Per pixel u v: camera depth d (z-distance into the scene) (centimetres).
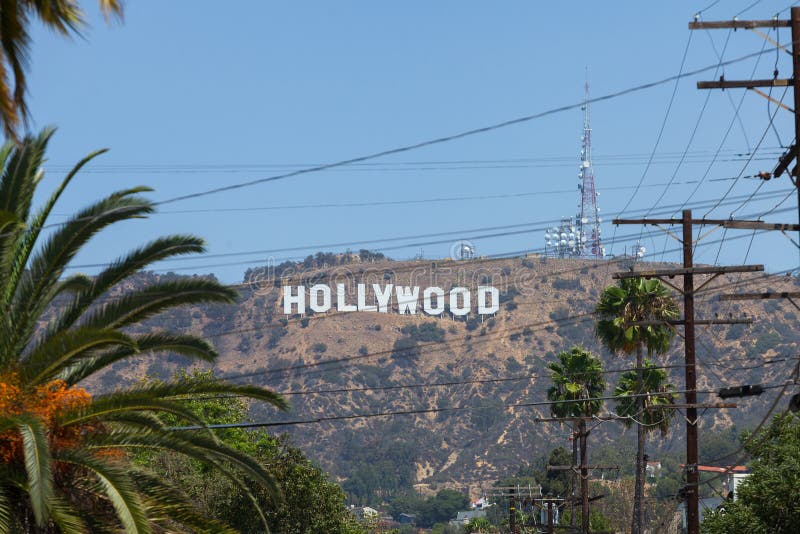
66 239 5031
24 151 5106
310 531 12294
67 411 4884
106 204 5088
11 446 4694
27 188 5109
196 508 5266
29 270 5047
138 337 5241
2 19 3894
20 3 3981
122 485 4666
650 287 12056
